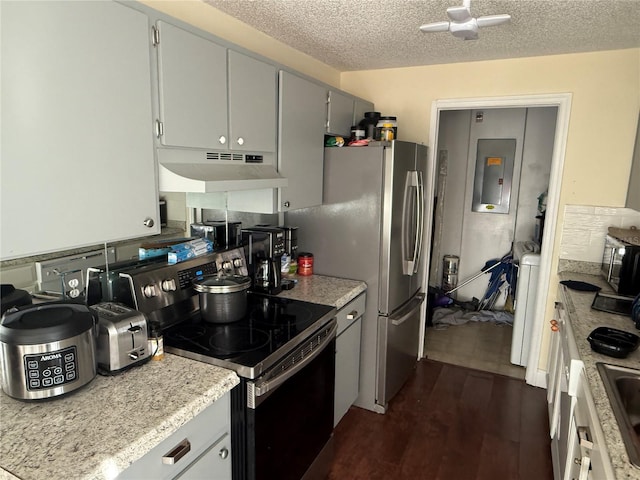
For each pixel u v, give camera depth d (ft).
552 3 6.31
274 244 7.77
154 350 4.99
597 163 9.06
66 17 3.75
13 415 3.80
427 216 10.71
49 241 3.84
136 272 5.56
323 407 6.80
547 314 9.95
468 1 5.45
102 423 3.72
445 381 10.41
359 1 6.47
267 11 6.98
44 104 3.67
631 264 7.59
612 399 4.26
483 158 14.93
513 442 8.10
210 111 5.51
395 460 7.59
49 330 3.84
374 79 10.97
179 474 4.13
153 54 4.68
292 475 5.93
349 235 8.71
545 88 9.31
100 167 4.21
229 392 4.84
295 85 7.30
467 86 10.02
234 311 6.19
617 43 8.15
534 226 14.49
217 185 5.16
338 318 7.57
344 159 8.52
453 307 15.37
